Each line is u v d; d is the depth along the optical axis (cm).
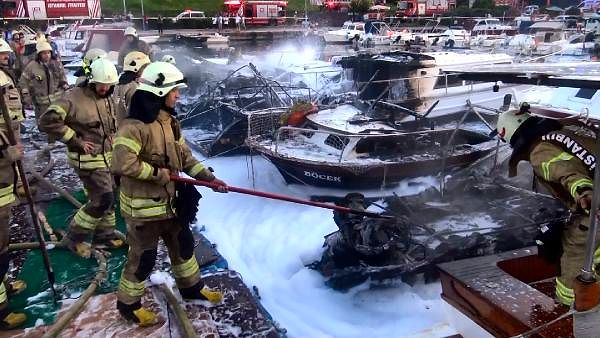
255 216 695
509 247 552
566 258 342
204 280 471
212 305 429
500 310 374
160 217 360
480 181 701
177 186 370
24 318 392
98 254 484
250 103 1080
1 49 654
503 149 769
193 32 3503
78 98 459
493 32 3247
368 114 899
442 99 1056
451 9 4844
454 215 629
